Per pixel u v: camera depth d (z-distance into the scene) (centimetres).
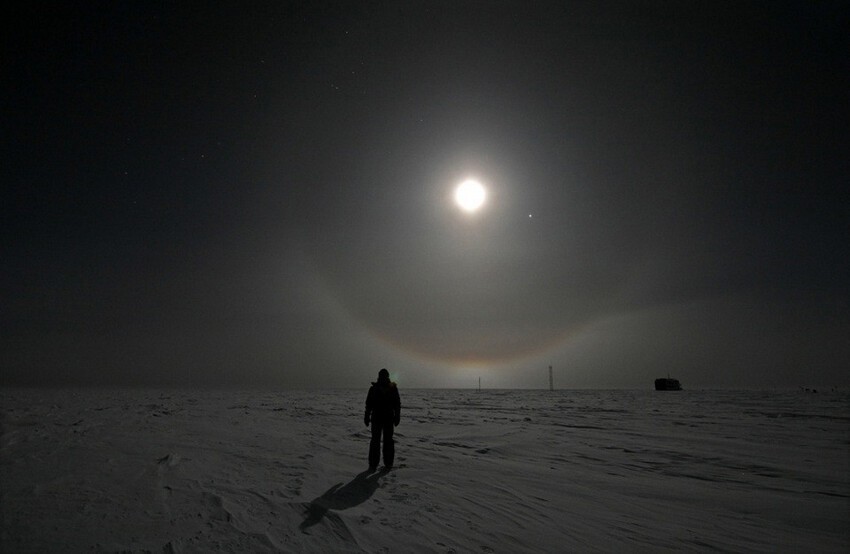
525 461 809
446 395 4572
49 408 1505
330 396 3481
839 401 3134
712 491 615
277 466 658
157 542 365
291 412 1658
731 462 820
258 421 1273
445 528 435
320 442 901
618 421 1590
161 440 828
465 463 760
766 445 1020
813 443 1054
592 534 437
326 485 565
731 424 1492
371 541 391
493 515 482
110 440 803
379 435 689
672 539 430
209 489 518
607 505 540
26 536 364
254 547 365
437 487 589
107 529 386
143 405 1853
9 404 1670
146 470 589
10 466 586
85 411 1402
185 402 2181
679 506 545
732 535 445
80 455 663
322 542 382
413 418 1633
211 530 395
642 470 752
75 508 433
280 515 442
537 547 399
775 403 2895
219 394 3781
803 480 687
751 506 546
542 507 521
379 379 716
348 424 1250
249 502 477
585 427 1379
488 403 2825
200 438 878
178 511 440
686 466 785
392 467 696
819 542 429
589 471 732
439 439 1055
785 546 418
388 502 509
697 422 1563
